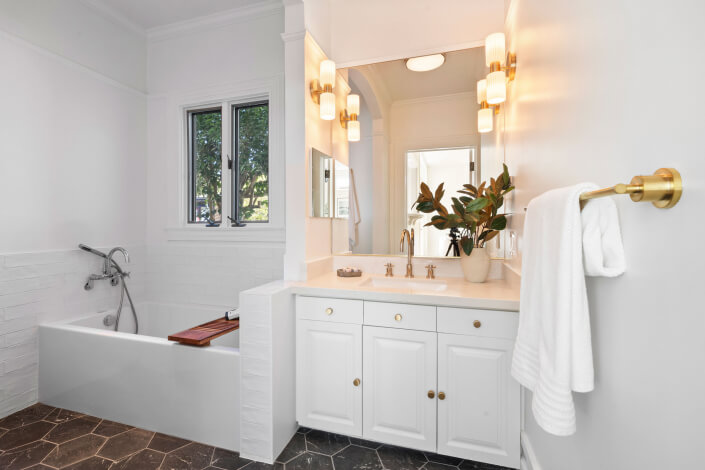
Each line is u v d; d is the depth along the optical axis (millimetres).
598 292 811
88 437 1725
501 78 1684
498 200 1774
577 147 931
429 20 2141
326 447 1657
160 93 2916
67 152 2336
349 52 2285
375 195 2236
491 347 1445
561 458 1037
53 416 1929
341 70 2297
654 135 592
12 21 2020
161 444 1669
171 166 2898
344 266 2279
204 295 2809
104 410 1895
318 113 2146
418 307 1541
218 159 2859
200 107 2877
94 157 2521
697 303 494
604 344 781
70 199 2354
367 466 1524
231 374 1615
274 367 1553
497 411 1446
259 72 2637
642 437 637
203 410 1671
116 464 1523
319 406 1700
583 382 731
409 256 2078
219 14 2691
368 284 1998
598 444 810
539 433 1238
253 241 2680
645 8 613
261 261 2656
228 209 2771
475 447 1479
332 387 1677
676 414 544
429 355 1527
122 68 2736
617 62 716
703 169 478
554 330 779
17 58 2047
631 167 667
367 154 2252
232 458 1570
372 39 2242
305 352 1722
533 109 1373
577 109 932
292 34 1971
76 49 2395
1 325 1937
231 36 2721
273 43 2604
